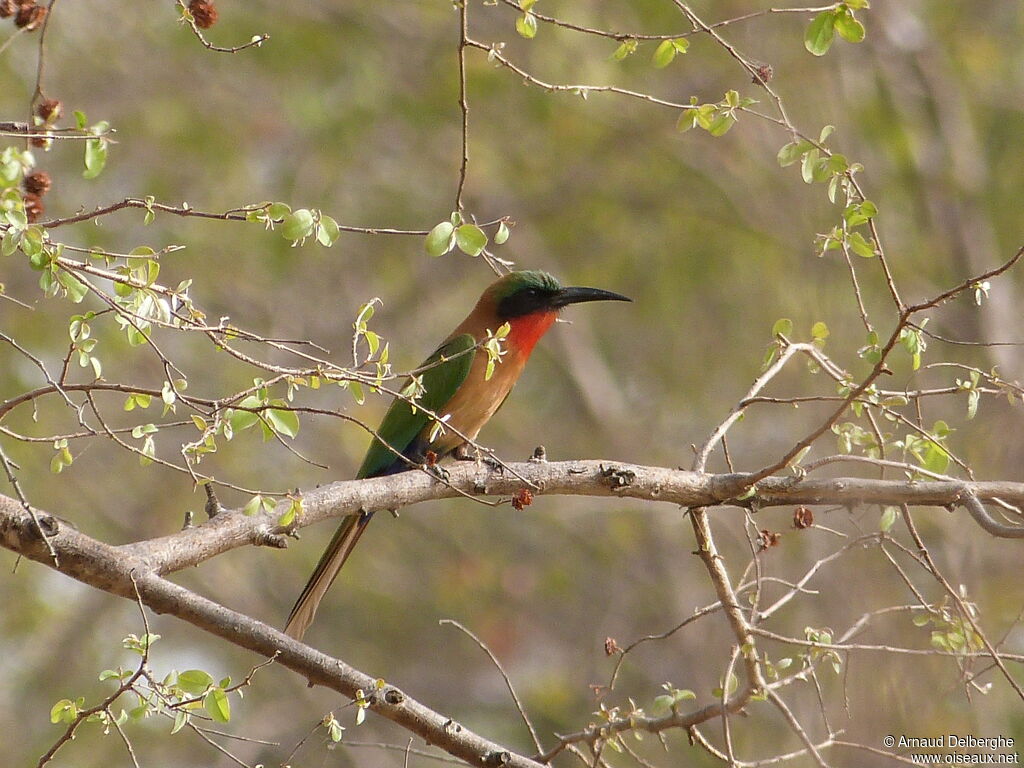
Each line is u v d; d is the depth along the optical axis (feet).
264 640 17.63
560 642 57.00
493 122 58.90
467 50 55.52
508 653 56.44
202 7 18.44
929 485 21.48
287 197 57.77
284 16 57.26
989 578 36.58
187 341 52.13
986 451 37.52
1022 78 57.26
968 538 36.73
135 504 54.08
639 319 61.21
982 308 49.26
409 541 59.16
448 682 56.08
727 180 58.75
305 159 58.18
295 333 57.21
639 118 56.59
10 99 52.85
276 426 17.20
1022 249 18.88
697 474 22.13
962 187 54.13
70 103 55.16
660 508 55.31
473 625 56.75
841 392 21.88
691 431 57.77
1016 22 57.52
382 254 59.77
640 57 52.03
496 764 17.90
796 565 41.22
